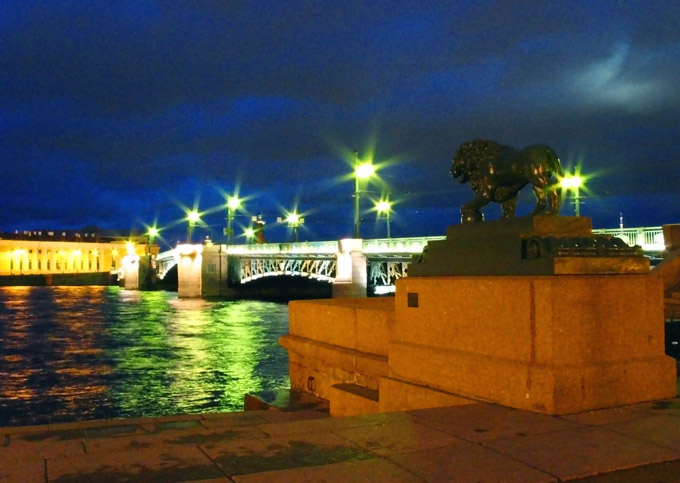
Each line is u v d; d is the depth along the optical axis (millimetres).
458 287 6379
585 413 5469
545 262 5828
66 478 3906
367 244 58281
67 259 182250
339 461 4227
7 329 45719
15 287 143500
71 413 18891
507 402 5762
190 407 19438
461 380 6223
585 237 6133
